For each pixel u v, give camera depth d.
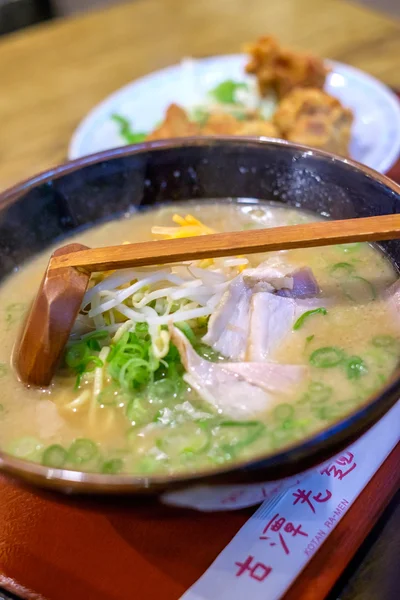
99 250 0.32
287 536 0.29
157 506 0.24
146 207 0.43
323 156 0.37
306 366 0.32
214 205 0.43
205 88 0.68
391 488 0.30
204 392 0.31
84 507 0.25
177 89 0.67
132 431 0.30
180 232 0.38
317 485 0.30
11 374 0.34
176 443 0.29
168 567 0.28
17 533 0.31
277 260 0.38
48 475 0.24
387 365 0.31
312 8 0.79
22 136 0.61
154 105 0.65
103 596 0.28
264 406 0.30
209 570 0.28
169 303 0.34
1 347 0.36
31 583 0.29
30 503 0.32
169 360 0.32
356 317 0.34
